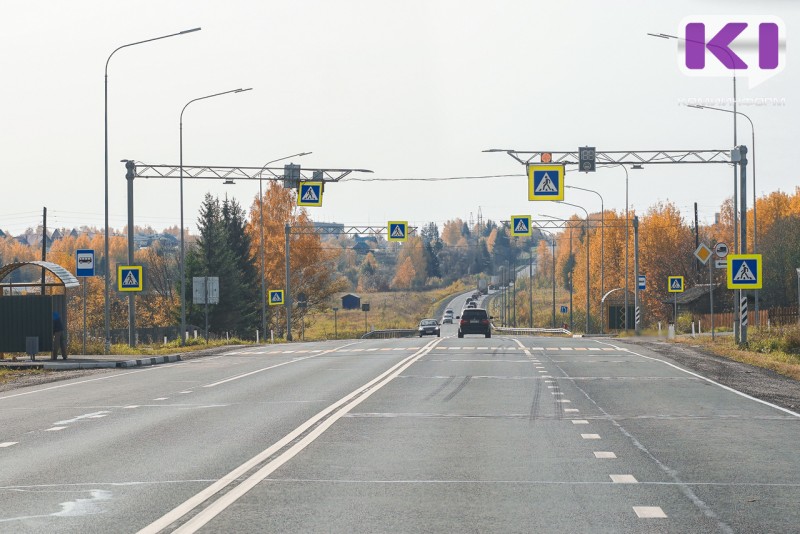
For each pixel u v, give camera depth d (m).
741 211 96.44
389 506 23.08
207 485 26.05
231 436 36.06
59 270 83.94
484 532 20.30
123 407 47.56
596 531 20.38
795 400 49.47
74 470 28.75
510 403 47.56
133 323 107.06
